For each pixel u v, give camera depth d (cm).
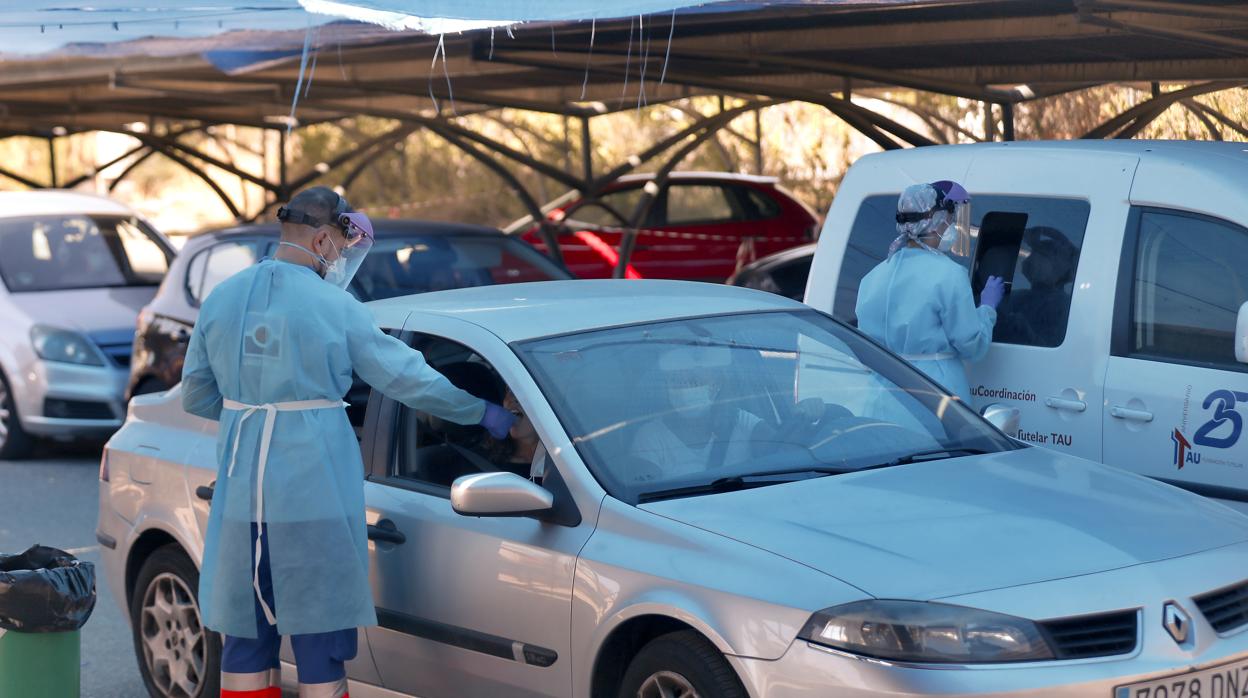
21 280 1789
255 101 2102
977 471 667
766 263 1977
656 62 1481
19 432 1733
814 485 637
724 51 1427
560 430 652
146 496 834
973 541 576
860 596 541
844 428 697
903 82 1520
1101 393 845
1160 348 827
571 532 627
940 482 646
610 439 651
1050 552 570
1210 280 809
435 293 820
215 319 675
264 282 670
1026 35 1230
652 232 2420
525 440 666
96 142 4759
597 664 607
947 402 748
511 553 644
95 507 1482
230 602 667
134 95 2455
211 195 4531
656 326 726
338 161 2758
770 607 552
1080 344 856
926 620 529
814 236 2383
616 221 2450
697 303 763
